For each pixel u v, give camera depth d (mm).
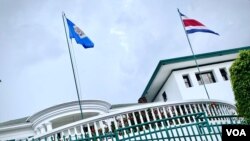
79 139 9812
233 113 17359
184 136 10844
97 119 12977
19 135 23906
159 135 12734
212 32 21562
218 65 28391
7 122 26078
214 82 27812
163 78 28859
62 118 22688
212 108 15781
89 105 22672
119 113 13391
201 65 28172
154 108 14102
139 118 13820
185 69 27812
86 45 19500
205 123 11461
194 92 26781
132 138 11391
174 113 14688
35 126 23297
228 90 27297
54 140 12070
